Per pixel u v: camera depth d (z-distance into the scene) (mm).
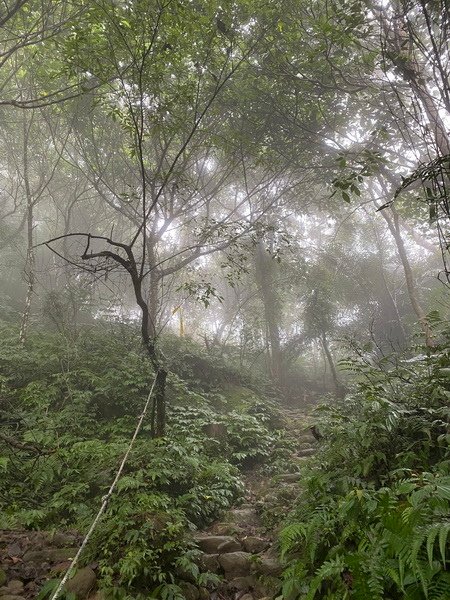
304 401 13406
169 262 14758
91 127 11664
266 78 10070
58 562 3865
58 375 7953
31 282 10555
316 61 8953
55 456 5617
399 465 3838
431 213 4254
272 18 8391
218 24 7039
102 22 7684
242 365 13180
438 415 4250
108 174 13438
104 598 3316
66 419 7047
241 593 3855
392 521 2539
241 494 6383
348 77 9516
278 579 3795
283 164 11797
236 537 4961
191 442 6730
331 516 3340
